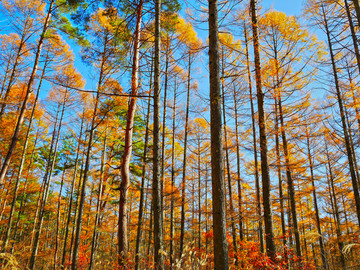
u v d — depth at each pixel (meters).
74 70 12.77
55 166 20.14
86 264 12.45
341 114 9.02
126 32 7.40
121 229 7.24
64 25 9.78
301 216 16.34
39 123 17.34
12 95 13.61
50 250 16.47
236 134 10.35
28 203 19.41
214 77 4.39
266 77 7.27
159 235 4.98
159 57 6.12
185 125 11.91
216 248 3.52
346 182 14.20
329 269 4.74
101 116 10.73
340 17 8.29
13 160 14.89
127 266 6.69
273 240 5.95
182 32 11.00
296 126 8.51
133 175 13.49
